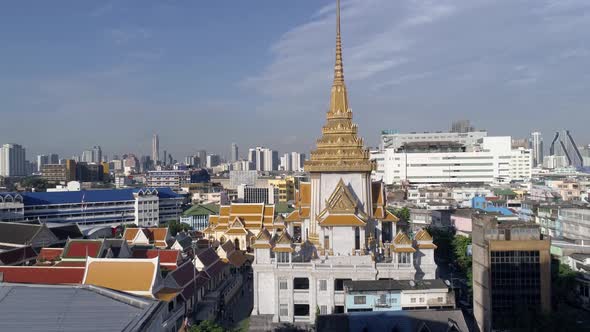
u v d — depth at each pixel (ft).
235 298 405.39
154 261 299.79
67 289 151.43
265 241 336.08
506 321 295.28
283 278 325.42
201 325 241.35
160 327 142.92
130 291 290.97
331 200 343.26
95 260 302.04
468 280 392.27
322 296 320.70
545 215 558.15
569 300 354.54
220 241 531.09
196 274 366.84
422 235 337.72
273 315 327.06
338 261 324.60
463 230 533.55
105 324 126.72
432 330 236.02
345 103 373.61
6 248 464.65
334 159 358.43
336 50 379.76
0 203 618.03
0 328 123.13
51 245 489.26
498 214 524.11
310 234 363.97
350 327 238.89
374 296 280.72
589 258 374.02
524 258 305.53
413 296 280.10
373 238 359.87
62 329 123.34
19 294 146.30
